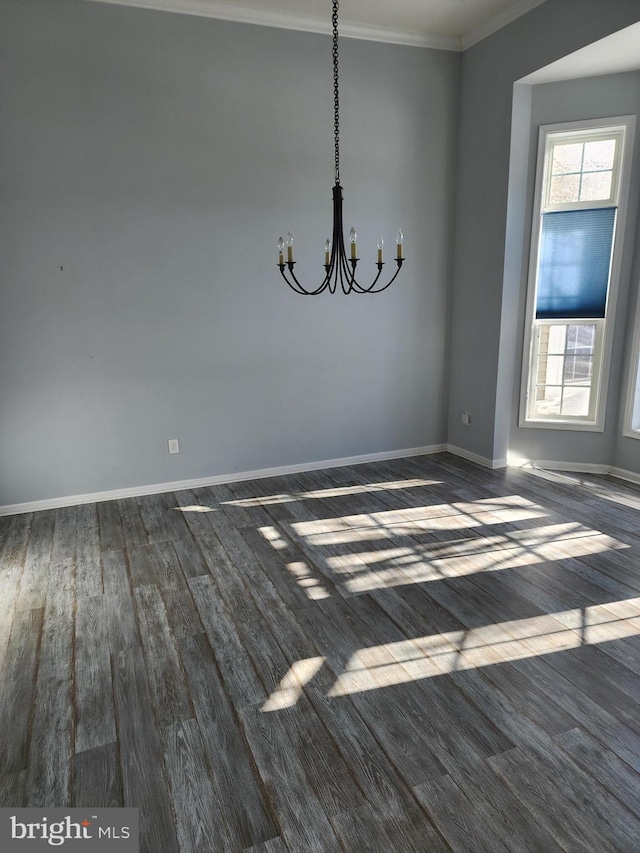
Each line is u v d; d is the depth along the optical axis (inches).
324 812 66.8
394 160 181.2
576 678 88.8
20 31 137.3
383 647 97.1
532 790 69.1
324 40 165.3
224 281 167.5
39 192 145.2
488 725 79.5
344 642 98.7
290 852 62.1
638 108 157.5
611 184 166.9
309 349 182.9
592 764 72.7
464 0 153.9
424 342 199.9
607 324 172.7
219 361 171.9
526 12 155.9
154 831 64.8
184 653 96.3
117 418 163.6
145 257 157.8
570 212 172.2
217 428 176.1
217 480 179.5
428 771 72.1
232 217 164.7
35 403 154.5
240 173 163.2
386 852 61.9
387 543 136.0
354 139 174.7
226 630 102.7
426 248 192.4
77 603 112.0
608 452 181.6
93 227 151.3
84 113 145.4
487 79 173.2
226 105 158.1
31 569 125.6
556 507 156.3
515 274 178.2
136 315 159.9
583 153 169.2
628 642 97.5
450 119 186.4
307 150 169.5
